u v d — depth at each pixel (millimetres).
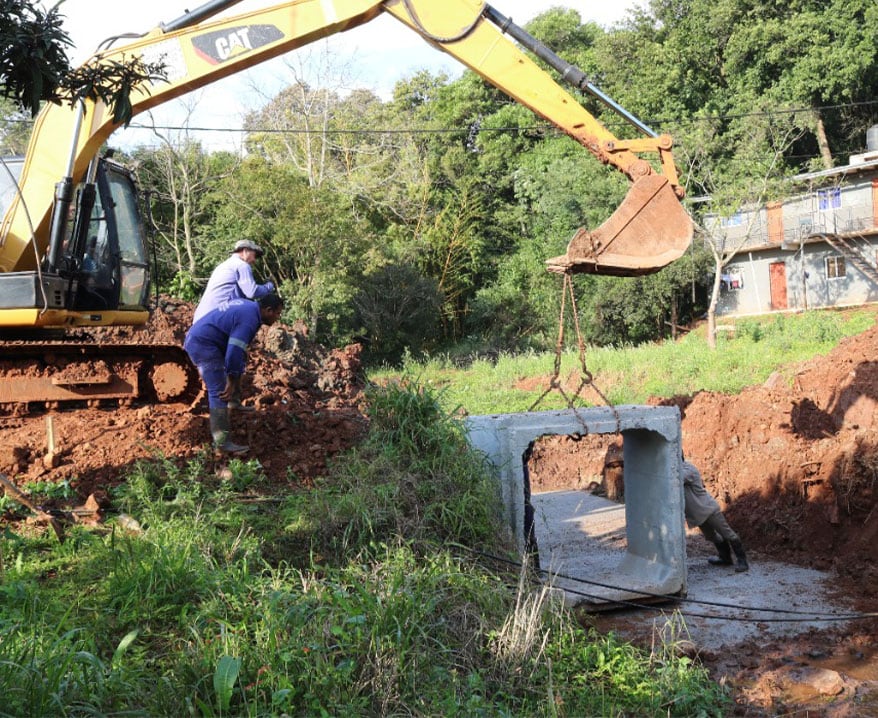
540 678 5953
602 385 23781
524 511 8656
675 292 38812
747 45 40000
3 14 4695
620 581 8867
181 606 5684
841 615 8172
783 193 32062
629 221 8531
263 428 8773
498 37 9094
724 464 12531
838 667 7113
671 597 8750
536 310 40188
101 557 6238
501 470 8336
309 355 15820
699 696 6164
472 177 44625
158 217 33969
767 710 6230
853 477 9852
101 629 5352
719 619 8234
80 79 5375
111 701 4461
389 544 7141
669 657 7055
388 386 8969
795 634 7789
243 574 6055
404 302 37594
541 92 9008
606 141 8844
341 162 42656
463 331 43594
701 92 43812
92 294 10531
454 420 8484
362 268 36000
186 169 32406
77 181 9859
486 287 44062
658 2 44906
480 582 6793
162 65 5715
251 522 7270
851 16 38438
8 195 9945
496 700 5672
